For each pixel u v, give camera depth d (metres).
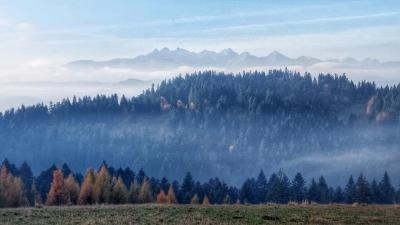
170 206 52.22
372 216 43.12
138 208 49.69
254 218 41.44
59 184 90.00
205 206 52.16
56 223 39.00
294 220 40.53
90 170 100.75
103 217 42.22
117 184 93.50
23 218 42.19
